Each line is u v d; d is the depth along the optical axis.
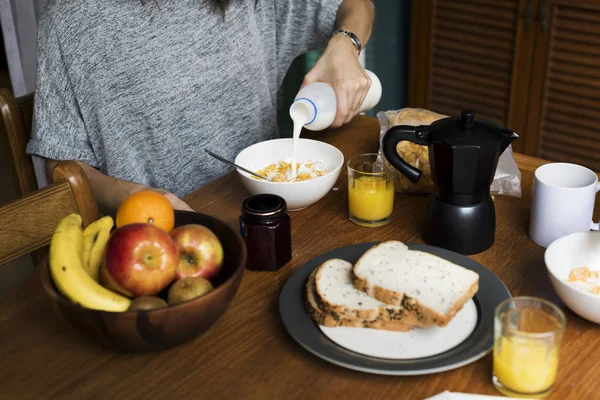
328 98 1.36
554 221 1.07
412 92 3.19
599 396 0.80
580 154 2.76
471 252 1.09
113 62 1.42
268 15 1.74
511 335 0.79
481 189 1.06
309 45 1.85
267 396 0.82
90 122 1.43
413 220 1.21
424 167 1.25
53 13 1.35
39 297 1.02
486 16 2.78
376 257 0.98
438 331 0.89
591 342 0.88
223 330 0.94
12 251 1.05
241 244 0.92
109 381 0.85
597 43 2.51
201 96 1.57
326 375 0.85
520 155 1.42
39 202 1.06
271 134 1.83
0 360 0.89
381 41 3.04
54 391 0.84
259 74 1.71
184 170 1.61
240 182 1.36
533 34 2.66
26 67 2.62
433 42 3.00
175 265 0.87
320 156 1.36
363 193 1.16
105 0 1.38
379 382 0.84
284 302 0.96
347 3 1.74
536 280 1.01
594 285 0.94
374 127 1.58
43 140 1.38
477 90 2.96
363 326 0.90
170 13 1.47
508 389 0.80
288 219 1.07
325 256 1.05
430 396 0.81
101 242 0.94
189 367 0.87
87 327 0.83
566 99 2.69
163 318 0.81
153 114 1.50
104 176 1.33
